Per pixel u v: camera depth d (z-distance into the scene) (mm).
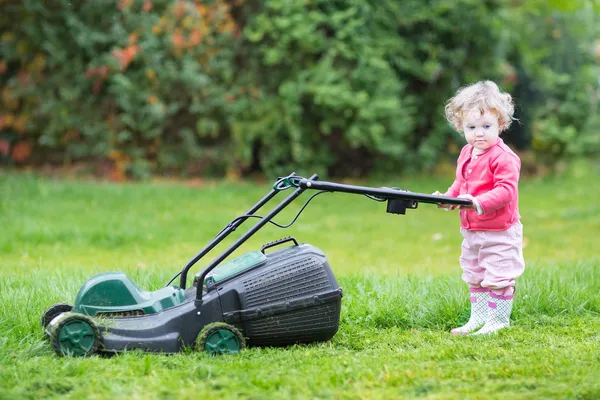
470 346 4645
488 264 5164
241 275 4664
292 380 3879
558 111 18938
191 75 14859
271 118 15531
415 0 16953
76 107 15008
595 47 19703
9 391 3709
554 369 4055
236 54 15945
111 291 4547
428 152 17250
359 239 10719
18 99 15250
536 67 18203
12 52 14859
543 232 11336
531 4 17438
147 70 14766
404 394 3699
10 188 12930
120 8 14656
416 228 11766
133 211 12078
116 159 15219
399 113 15945
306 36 15281
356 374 4000
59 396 3670
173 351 4449
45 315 4875
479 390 3758
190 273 6734
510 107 5195
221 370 4047
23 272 7129
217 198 13648
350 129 15492
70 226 10383
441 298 5734
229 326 4484
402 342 4906
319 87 15125
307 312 4676
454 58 17375
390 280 6477
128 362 4195
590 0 15141
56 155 15992
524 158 19234
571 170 18922
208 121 15312
